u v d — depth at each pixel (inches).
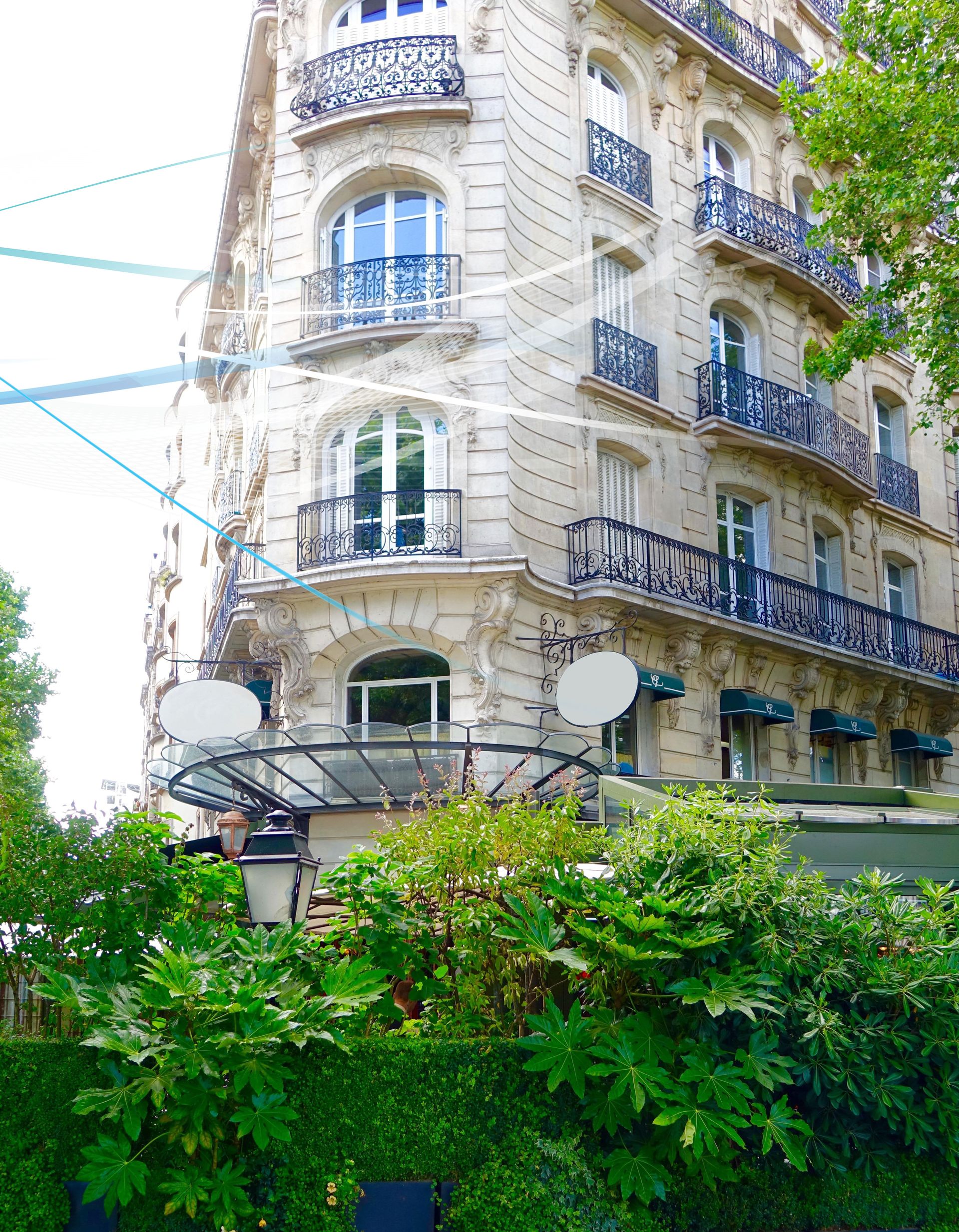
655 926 231.1
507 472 603.5
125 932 257.6
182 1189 204.2
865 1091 236.1
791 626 779.4
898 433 997.2
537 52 695.1
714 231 749.9
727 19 811.4
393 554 592.7
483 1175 219.5
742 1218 229.9
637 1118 227.1
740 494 795.4
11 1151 214.8
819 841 314.7
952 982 241.6
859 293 867.4
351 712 626.5
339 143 659.4
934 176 606.9
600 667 555.5
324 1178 215.9
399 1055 227.8
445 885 260.4
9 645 1008.9
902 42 627.8
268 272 638.5
